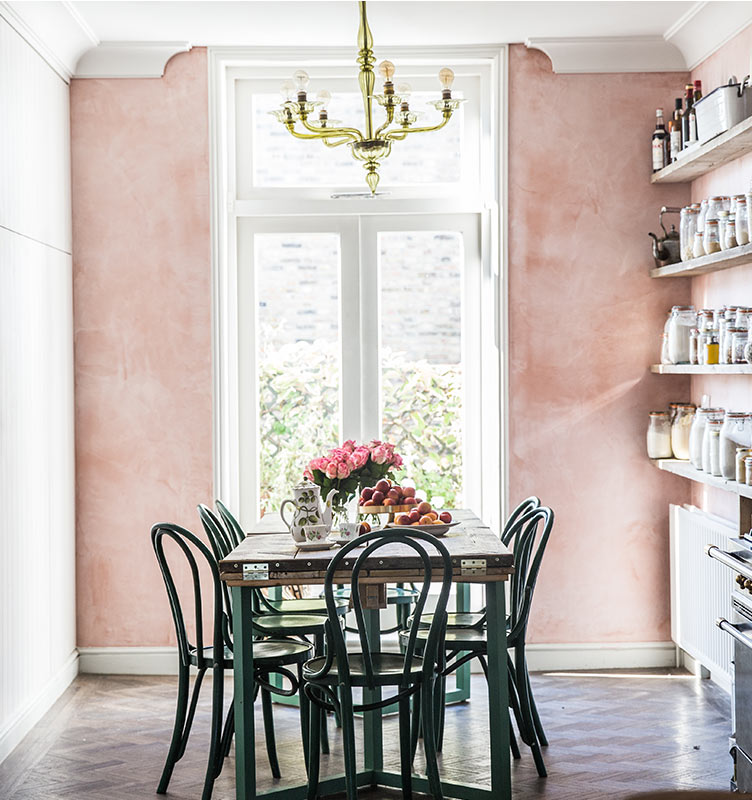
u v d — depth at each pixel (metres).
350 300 5.28
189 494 5.12
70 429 5.02
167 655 5.12
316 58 5.07
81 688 4.87
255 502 5.32
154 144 5.08
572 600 5.16
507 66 5.08
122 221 5.09
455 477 5.33
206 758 3.94
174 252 5.10
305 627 3.76
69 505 4.99
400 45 5.05
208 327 5.10
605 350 5.14
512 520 4.25
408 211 5.20
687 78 5.09
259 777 3.72
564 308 5.13
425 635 3.76
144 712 4.50
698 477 4.39
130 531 5.12
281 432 5.32
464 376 5.30
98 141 5.07
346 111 5.28
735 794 1.52
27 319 4.32
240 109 5.24
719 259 4.14
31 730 4.24
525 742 3.76
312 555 3.42
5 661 3.98
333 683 3.24
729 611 4.28
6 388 4.02
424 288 5.29
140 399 5.11
